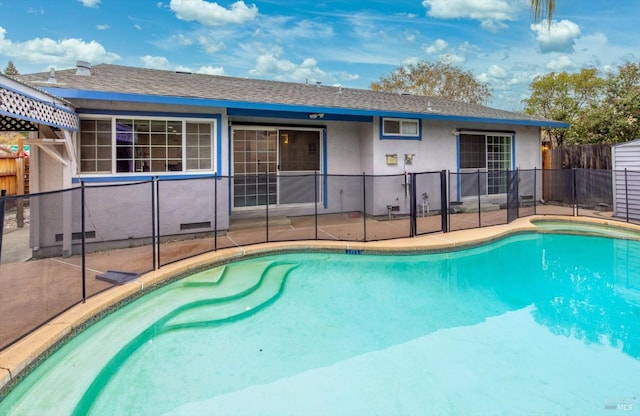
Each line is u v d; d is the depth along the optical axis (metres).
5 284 4.64
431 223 9.10
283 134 9.42
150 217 6.86
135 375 3.25
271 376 3.24
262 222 8.46
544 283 5.72
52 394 2.83
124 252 6.31
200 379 3.20
